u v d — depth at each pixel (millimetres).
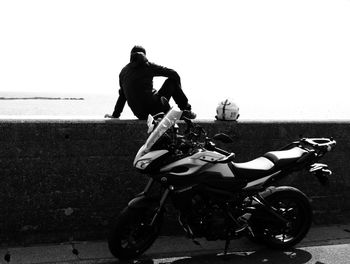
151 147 4348
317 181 5840
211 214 4555
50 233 4824
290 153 4906
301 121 5730
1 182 4641
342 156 5930
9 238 4703
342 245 5156
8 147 4633
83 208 4922
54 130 4762
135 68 5320
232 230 4625
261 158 4961
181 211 4512
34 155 4719
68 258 4512
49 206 4801
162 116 4676
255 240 5020
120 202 5055
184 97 5602
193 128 4660
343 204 5980
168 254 4750
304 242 5215
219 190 4551
